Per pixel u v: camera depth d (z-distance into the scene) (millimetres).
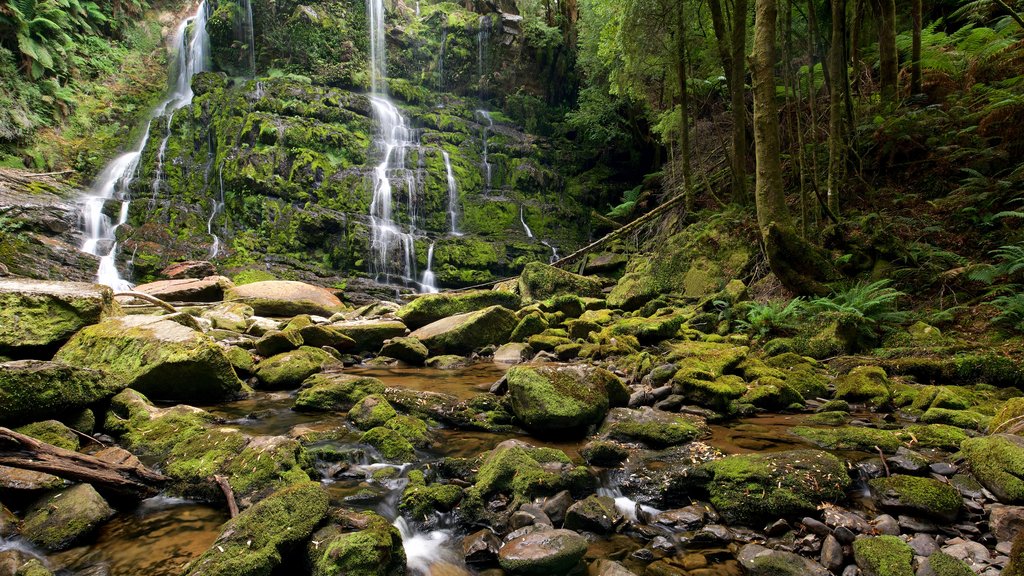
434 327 8930
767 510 3000
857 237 8211
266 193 17625
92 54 22234
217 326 9008
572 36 25234
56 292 5742
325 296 12633
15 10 18156
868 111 10258
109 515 2939
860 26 11359
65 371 3963
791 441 4070
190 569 2355
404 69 25672
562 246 19969
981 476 3148
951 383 5363
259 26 23031
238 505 3033
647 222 14195
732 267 9852
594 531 2943
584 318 9547
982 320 6348
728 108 14438
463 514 3100
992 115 8539
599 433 4328
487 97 26266
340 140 19703
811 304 7203
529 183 21922
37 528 2688
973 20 11812
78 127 19516
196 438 3750
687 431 4117
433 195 19953
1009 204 7707
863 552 2500
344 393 5129
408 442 4008
